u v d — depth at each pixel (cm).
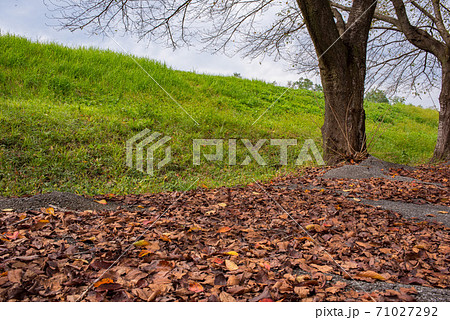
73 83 1113
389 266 274
